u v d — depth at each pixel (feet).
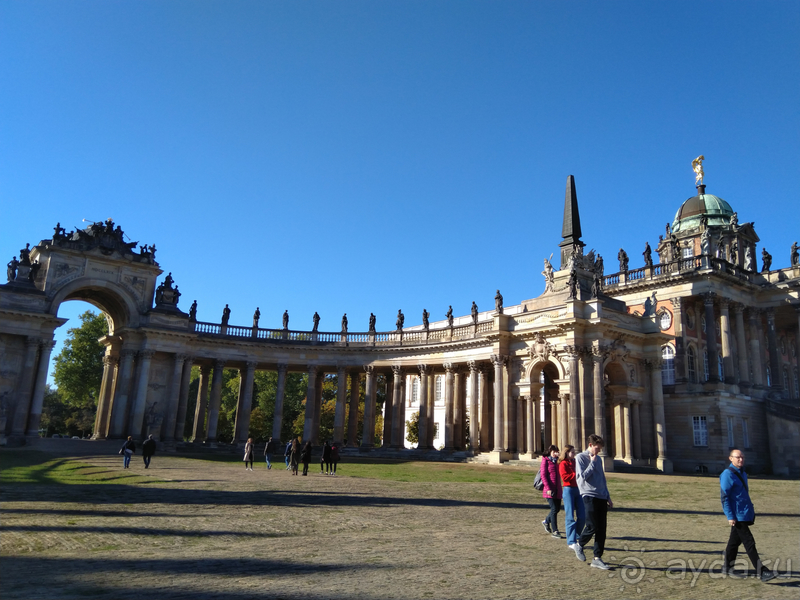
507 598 42.09
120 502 86.84
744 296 293.23
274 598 40.34
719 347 284.00
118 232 299.79
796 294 285.84
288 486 121.70
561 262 254.88
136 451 249.14
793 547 64.85
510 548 60.75
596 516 52.95
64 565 48.01
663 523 82.38
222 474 149.07
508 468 213.05
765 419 272.72
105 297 305.12
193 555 53.36
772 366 290.35
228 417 475.31
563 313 229.25
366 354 314.96
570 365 224.12
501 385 248.11
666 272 290.35
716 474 237.86
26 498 87.25
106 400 309.63
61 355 437.17
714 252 315.17
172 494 100.32
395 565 51.55
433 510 90.22
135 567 48.16
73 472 141.28
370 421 305.73
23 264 274.98
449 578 47.44
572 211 255.91
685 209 342.03
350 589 43.27
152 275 306.14
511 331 250.37
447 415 281.13
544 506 100.99
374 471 179.83
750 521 50.75
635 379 237.04
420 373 297.74
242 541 60.85
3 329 265.13
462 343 276.41
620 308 242.58
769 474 259.60
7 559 49.42
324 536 65.26
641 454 232.53
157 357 298.76
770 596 44.50
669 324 285.02
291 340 320.91
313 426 332.80
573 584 46.60
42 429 583.17
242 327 322.34
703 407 260.83
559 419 229.45
